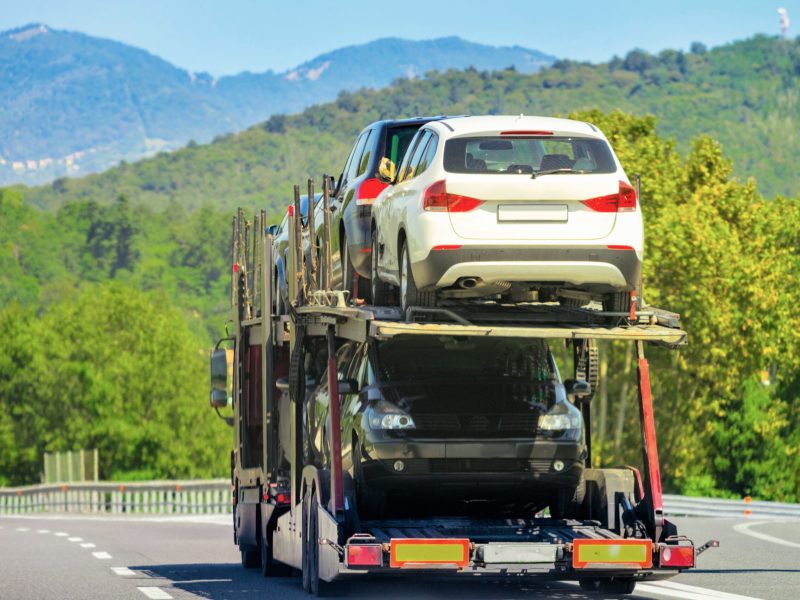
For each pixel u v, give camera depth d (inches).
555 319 965.8
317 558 1041.5
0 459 7662.4
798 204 4530.0
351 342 1101.1
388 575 938.1
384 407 1003.9
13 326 7687.0
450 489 1023.0
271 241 1362.0
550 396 1027.3
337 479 979.9
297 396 1164.5
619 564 938.7
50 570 1419.8
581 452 1023.6
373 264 1101.7
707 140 4281.5
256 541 1366.9
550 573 932.0
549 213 932.0
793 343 4148.6
